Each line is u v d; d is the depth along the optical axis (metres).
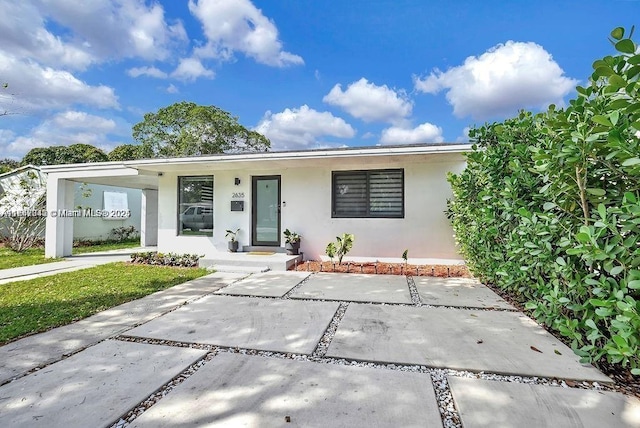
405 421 1.92
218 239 8.89
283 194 8.48
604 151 2.30
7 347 3.01
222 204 8.89
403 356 2.79
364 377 2.45
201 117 24.27
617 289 2.22
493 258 4.68
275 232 8.68
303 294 4.98
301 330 3.43
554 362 2.65
